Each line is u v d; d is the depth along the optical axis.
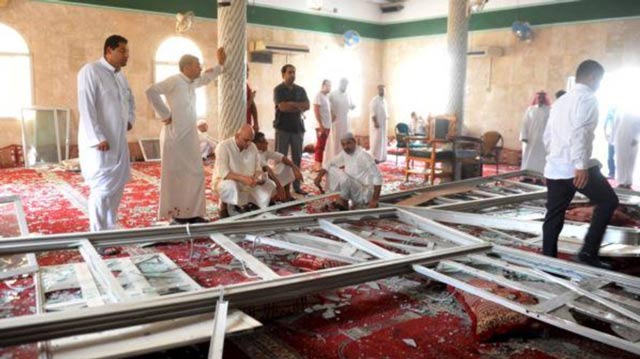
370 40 15.13
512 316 2.93
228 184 5.41
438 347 2.84
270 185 5.75
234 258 4.23
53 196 7.00
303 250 3.77
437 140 8.52
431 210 5.21
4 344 2.18
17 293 3.37
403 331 3.03
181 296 2.64
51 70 10.17
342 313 3.28
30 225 5.38
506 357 2.74
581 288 3.10
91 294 3.14
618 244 4.48
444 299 3.52
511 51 12.38
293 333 2.99
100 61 4.46
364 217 4.82
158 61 11.31
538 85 11.99
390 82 15.37
